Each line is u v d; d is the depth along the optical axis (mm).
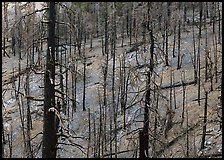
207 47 47469
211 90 40188
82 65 50062
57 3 13805
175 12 58031
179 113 37281
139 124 34188
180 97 40781
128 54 49969
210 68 41375
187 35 55625
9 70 48219
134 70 18734
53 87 13672
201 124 34844
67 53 46906
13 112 41438
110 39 57781
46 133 13656
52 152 13680
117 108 36188
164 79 44594
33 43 13789
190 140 32906
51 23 13617
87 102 43250
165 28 49219
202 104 38031
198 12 65062
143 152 17500
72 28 14398
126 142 32969
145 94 17688
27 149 27203
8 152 34781
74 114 40875
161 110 32875
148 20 17812
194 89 41812
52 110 13266
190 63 47812
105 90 39906
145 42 18141
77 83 47375
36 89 41531
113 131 34500
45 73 13602
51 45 13617
